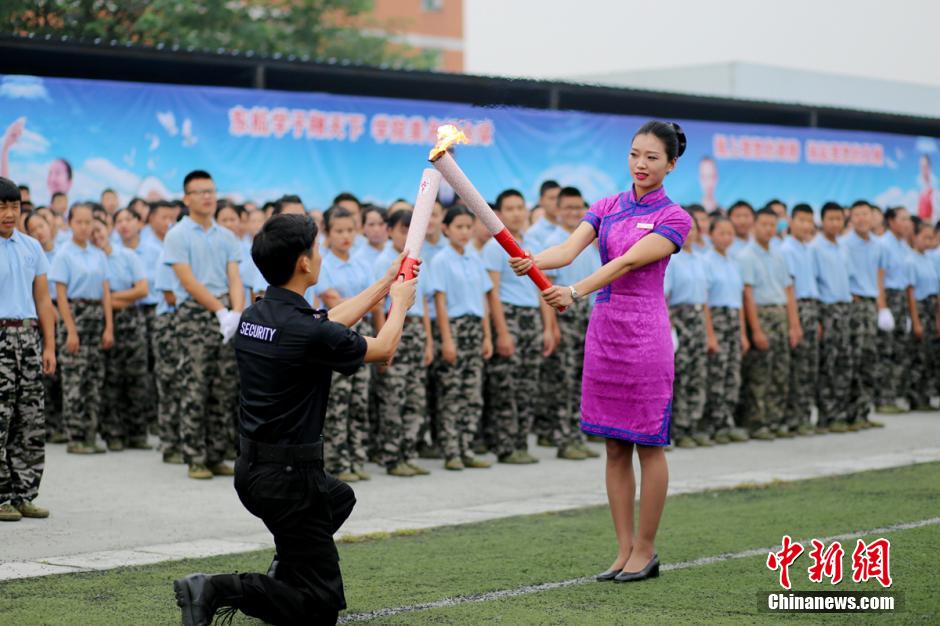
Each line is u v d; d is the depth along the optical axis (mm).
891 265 14891
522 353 10977
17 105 11914
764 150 16500
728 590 6031
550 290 6121
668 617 5492
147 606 5746
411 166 13906
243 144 12984
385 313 10156
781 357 12703
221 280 9984
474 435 10758
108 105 12336
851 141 17281
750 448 11945
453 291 10445
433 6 42000
